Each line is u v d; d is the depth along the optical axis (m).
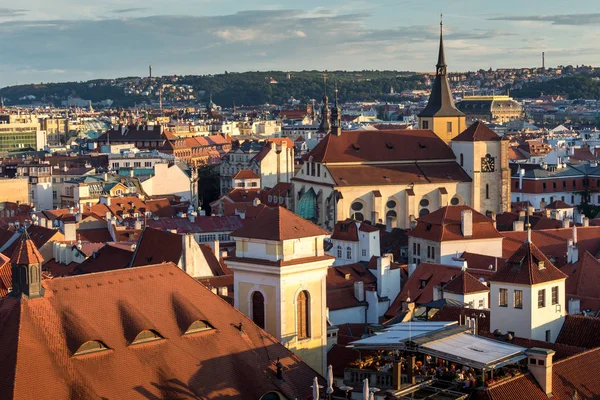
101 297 96.81
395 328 111.06
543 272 132.25
